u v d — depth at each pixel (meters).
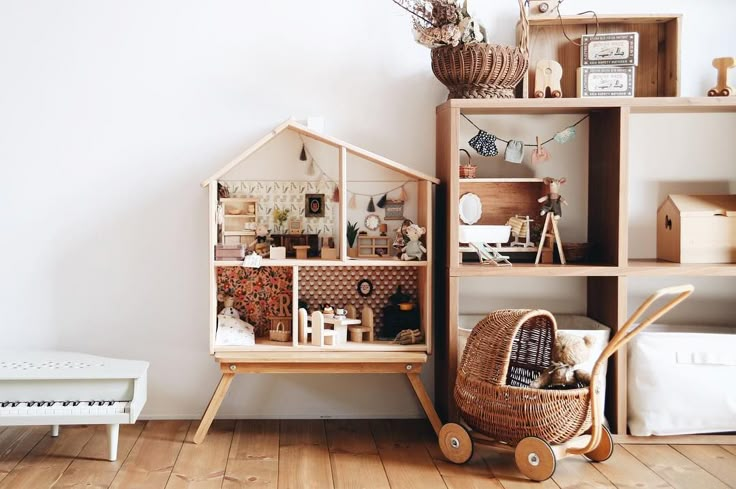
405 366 3.16
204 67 3.41
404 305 3.34
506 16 3.46
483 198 3.50
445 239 3.25
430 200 3.20
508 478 2.79
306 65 3.44
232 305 3.41
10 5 3.34
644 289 3.55
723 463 2.93
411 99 3.46
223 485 2.71
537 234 3.49
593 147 3.45
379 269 3.46
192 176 3.42
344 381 3.52
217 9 3.40
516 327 2.80
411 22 3.43
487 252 3.24
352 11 3.43
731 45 3.51
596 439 2.80
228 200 3.36
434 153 3.48
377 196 3.46
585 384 2.87
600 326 3.31
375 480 2.77
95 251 3.42
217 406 3.15
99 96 3.38
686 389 3.11
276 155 3.42
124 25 3.38
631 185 3.53
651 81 3.46
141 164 3.41
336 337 3.21
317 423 3.45
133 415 2.90
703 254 3.27
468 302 3.53
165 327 3.46
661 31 3.45
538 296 3.54
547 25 3.44
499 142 3.50
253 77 3.42
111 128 3.40
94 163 3.40
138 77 3.39
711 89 3.30
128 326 3.45
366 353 3.13
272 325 3.35
